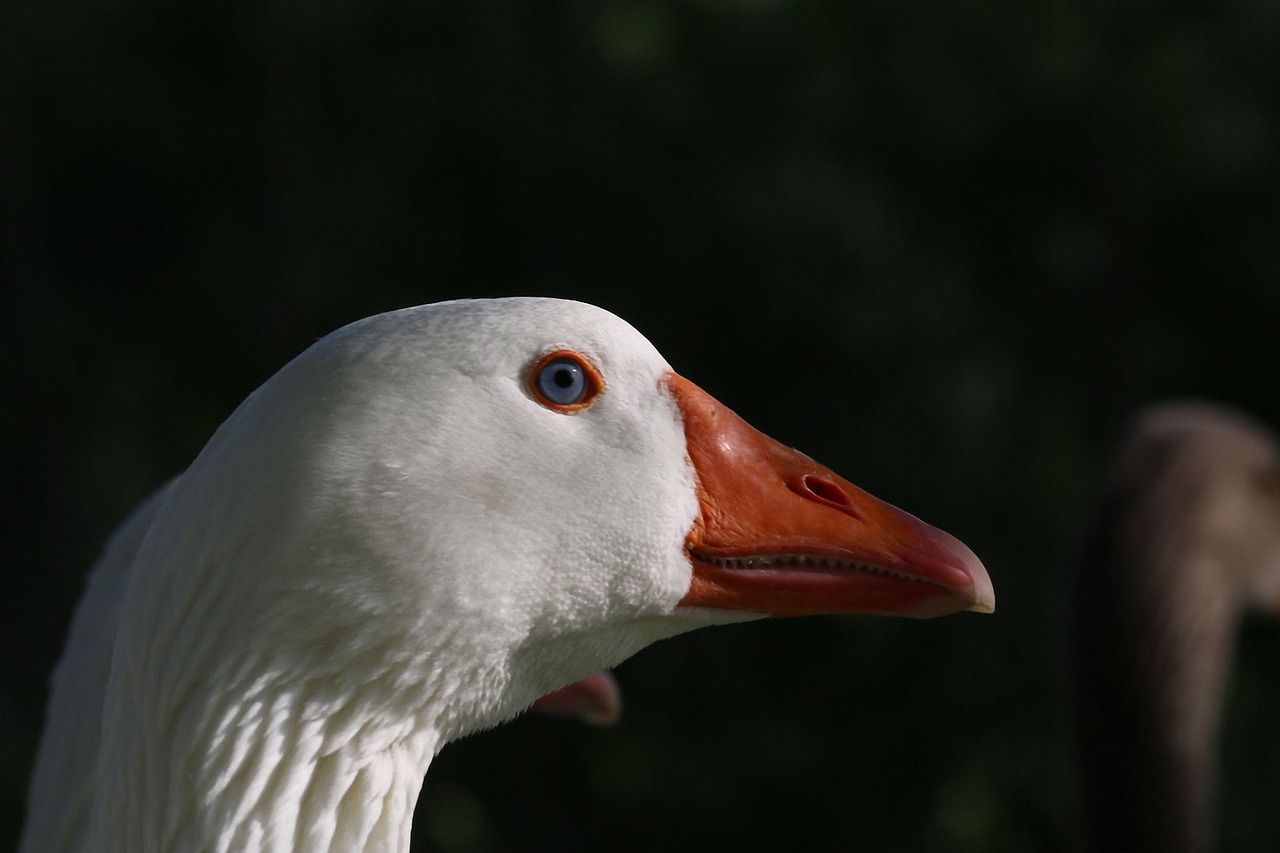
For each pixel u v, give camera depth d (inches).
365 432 136.6
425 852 522.9
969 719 536.4
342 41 590.9
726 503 153.7
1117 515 288.7
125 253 621.0
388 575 135.3
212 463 138.0
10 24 583.5
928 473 549.6
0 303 601.6
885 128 566.3
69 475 583.8
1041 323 578.9
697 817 546.0
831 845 542.6
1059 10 547.2
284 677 135.1
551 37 588.7
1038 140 572.4
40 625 568.7
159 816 136.8
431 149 594.6
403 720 139.6
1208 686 282.8
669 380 154.3
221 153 609.0
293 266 581.6
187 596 136.0
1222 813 494.9
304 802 136.6
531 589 141.9
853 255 537.0
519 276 598.5
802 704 555.5
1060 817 513.0
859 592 153.7
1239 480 287.1
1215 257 562.6
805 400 572.7
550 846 546.3
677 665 556.4
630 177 576.4
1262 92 546.0
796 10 555.2
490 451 140.2
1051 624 524.1
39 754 197.0
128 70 601.6
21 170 596.7
